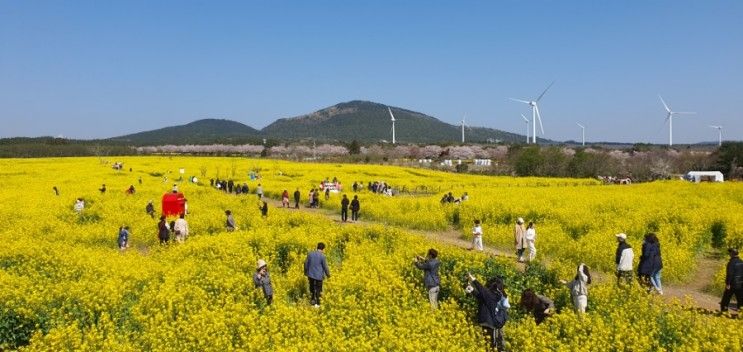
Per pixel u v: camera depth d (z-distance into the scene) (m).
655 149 140.00
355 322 13.21
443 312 14.18
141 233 27.81
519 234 22.75
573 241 23.91
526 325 12.90
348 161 139.62
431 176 85.75
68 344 11.90
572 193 47.53
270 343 12.29
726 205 37.09
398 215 35.72
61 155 141.50
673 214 30.39
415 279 16.92
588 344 11.67
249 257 19.78
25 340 12.73
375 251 21.58
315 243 22.45
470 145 166.25
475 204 36.03
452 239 29.55
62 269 17.52
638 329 12.52
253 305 14.69
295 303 16.14
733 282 15.54
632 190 51.47
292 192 56.44
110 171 76.75
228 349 11.77
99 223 31.27
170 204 32.56
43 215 33.41
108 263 18.45
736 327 12.41
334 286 15.95
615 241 23.12
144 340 12.44
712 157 105.19
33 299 13.78
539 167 104.69
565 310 13.77
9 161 97.88
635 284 15.54
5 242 21.64
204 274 17.48
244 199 45.69
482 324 12.45
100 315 13.89
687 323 12.88
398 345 11.77
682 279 19.81
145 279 16.77
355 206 37.59
